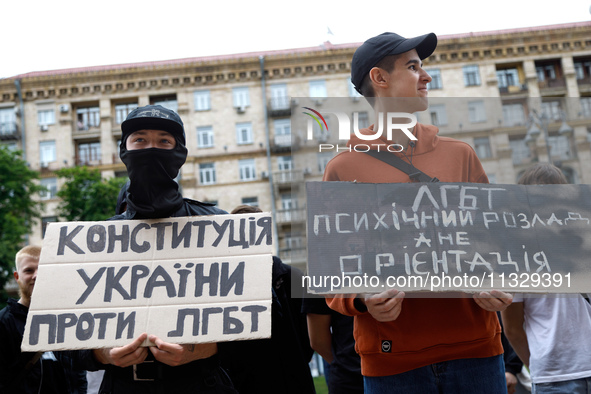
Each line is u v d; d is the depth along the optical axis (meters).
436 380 2.56
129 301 2.47
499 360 2.65
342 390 3.67
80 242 2.60
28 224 28.48
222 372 2.80
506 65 36.34
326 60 36.72
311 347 3.91
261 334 2.41
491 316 2.66
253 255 2.57
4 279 25.36
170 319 2.43
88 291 2.49
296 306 3.83
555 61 36.34
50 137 36.78
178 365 2.55
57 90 37.22
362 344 2.65
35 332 2.40
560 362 3.23
